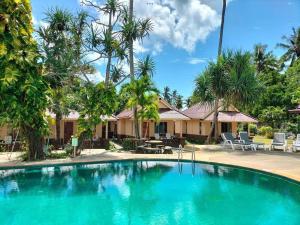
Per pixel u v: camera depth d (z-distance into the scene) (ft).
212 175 48.80
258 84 84.28
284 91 139.44
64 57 72.43
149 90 78.38
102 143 76.69
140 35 76.48
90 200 35.47
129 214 30.68
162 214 30.68
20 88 46.19
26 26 20.84
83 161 54.85
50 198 36.14
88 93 66.64
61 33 74.02
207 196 37.11
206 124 108.68
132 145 73.97
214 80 84.53
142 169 53.98
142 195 37.73
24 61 44.73
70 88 75.51
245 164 51.78
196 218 29.30
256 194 37.73
